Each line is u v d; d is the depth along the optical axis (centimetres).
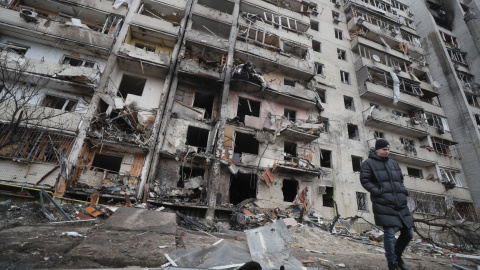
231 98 1855
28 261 217
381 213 318
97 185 1316
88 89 1463
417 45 2961
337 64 2409
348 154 2014
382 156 351
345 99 2327
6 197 1138
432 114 2516
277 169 1697
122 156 1484
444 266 462
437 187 2158
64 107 1457
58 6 1638
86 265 222
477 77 2886
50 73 1383
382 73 2398
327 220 1692
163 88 1667
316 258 363
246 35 2030
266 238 333
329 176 1880
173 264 242
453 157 2384
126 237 320
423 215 1994
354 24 2619
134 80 1770
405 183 2064
